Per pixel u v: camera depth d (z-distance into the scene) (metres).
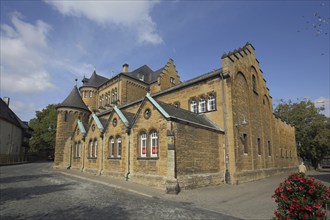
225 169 21.20
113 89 45.12
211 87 23.94
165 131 17.33
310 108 49.81
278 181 23.12
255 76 29.69
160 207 11.30
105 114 37.47
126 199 13.02
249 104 26.41
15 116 59.78
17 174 25.81
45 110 68.44
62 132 36.72
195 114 22.78
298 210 7.25
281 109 53.28
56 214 9.63
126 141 21.02
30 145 71.75
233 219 9.66
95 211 10.15
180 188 16.03
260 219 9.81
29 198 12.84
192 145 18.20
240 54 26.12
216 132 21.16
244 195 15.22
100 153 24.86
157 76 46.12
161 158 17.36
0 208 10.62
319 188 7.40
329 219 9.21
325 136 46.50
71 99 38.69
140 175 18.75
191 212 10.52
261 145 27.92
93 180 20.42
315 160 52.50
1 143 48.34
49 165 44.50
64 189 15.98
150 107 19.12
